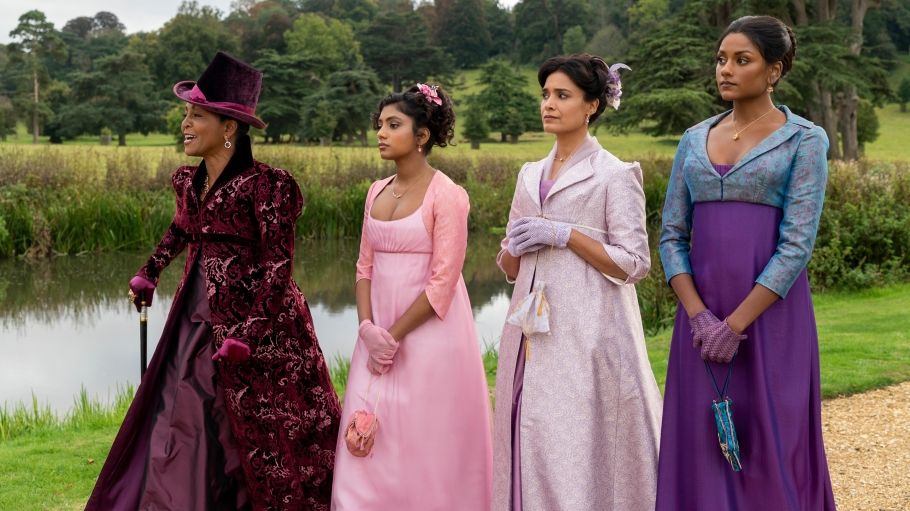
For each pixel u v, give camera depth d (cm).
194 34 9800
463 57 11538
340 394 541
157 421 295
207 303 301
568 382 275
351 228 1798
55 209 1523
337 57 9112
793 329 244
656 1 9481
